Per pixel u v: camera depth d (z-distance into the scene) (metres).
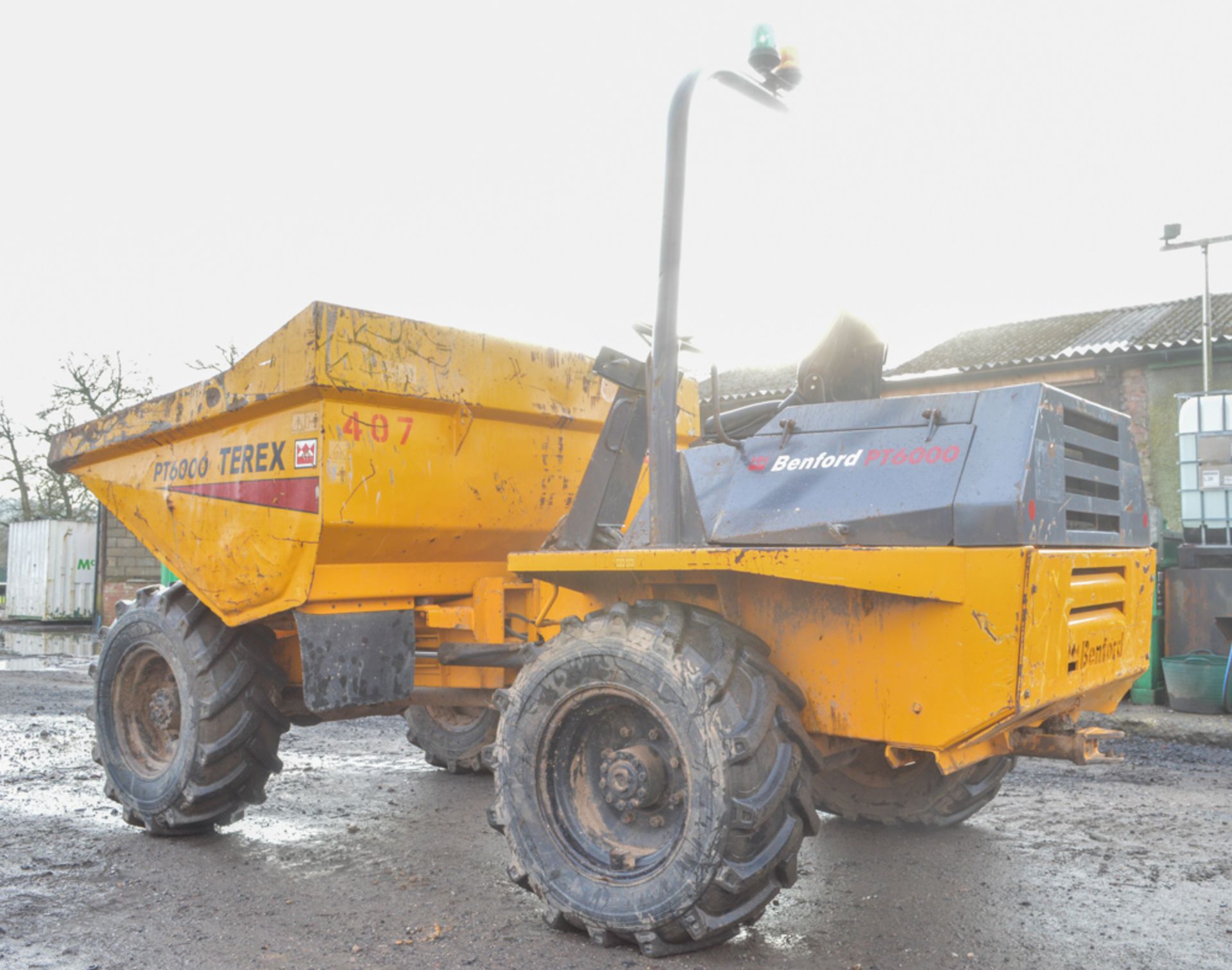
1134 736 7.70
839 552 3.05
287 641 5.01
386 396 4.18
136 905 3.77
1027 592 2.86
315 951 3.30
